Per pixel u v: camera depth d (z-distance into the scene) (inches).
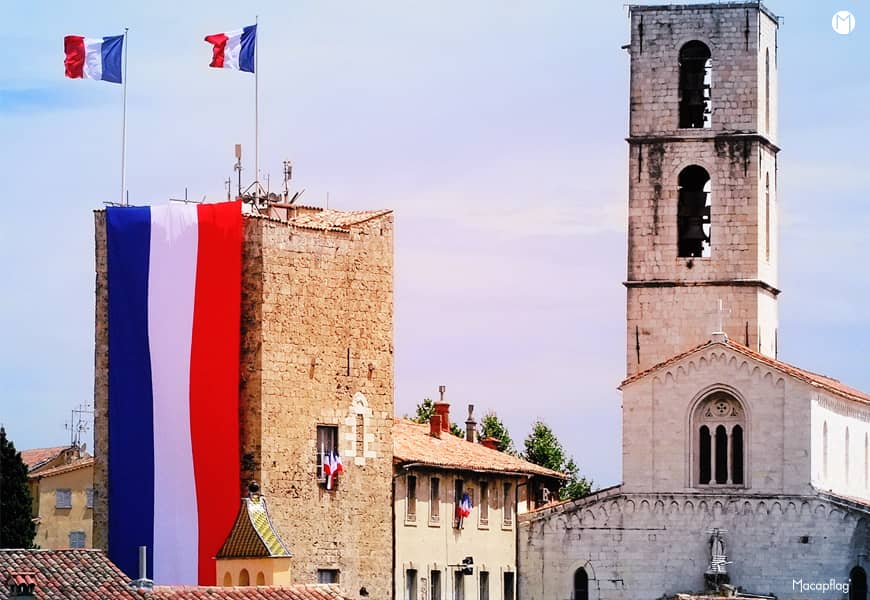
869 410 6653.5
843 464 6382.9
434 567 6107.3
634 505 6195.9
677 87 6437.0
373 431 5807.1
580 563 6230.3
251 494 5083.7
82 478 7091.5
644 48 6451.8
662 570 6166.3
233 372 5521.7
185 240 5546.3
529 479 6624.0
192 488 5502.0
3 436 5851.4
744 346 6269.7
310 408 5625.0
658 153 6432.1
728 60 6417.3
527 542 6294.3
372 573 5807.1
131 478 5521.7
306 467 5610.2
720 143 6412.4
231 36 5728.3
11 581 4101.9
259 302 5526.6
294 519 5580.7
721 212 6402.6
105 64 5674.2
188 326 5526.6
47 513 7047.2
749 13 6412.4
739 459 6146.7
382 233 5836.6
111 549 5516.7
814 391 6107.3
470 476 6304.1
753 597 5979.3
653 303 6417.3
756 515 6102.4
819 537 6058.1
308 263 5634.8
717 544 6112.2
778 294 6604.3
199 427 5511.8
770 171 6540.4
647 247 6422.2
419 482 6048.2
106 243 5585.6
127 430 5536.4
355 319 5753.0
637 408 6210.6
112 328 5551.2
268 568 4886.8
